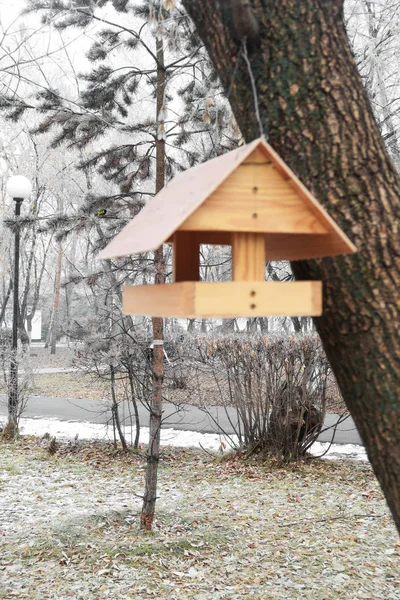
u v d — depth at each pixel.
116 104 7.28
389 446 1.99
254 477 8.29
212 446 10.30
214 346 8.91
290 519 6.51
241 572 5.11
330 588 4.84
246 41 2.11
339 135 2.04
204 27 2.28
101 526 6.03
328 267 2.08
